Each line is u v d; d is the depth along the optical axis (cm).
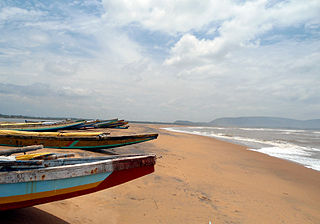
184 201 514
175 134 2761
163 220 406
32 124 1503
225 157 1234
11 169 277
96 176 321
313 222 498
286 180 846
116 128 2527
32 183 270
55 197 291
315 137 3812
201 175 771
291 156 1438
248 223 448
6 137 801
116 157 405
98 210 406
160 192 549
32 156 339
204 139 2309
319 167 1123
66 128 1750
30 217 327
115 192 509
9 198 257
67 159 374
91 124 2148
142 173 378
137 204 460
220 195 593
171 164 874
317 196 695
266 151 1627
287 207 571
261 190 688
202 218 439
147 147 1256
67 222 340
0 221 293
